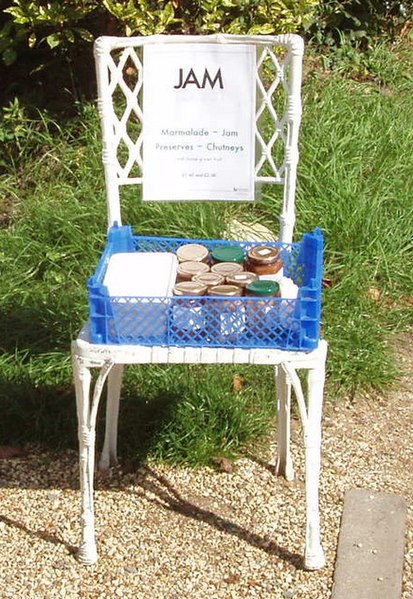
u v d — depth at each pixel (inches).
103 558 103.5
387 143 159.3
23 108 162.7
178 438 116.3
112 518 108.1
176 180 106.2
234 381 124.0
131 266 101.9
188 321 96.3
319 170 151.1
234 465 115.0
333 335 131.3
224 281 99.7
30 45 156.5
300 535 106.3
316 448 99.3
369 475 114.3
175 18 160.9
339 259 143.6
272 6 160.9
